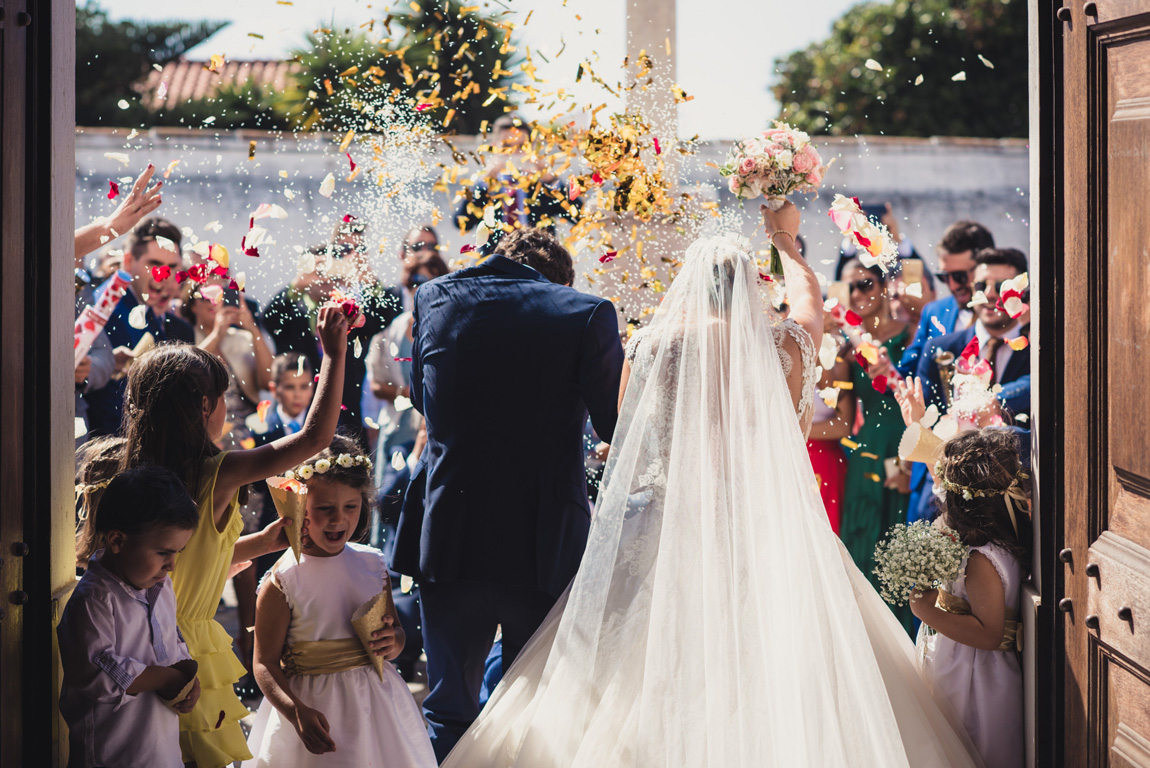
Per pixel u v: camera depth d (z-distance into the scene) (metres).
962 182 5.87
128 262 4.50
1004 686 2.41
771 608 2.21
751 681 2.17
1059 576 2.24
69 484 2.30
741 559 2.24
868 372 4.29
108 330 4.45
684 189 3.27
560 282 2.84
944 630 2.42
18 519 2.08
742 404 2.33
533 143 3.22
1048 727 2.28
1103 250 2.06
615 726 2.28
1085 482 2.12
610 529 2.41
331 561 2.44
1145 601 1.85
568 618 2.39
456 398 2.62
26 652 2.12
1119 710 1.99
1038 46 2.29
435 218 3.22
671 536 2.31
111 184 2.71
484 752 2.40
